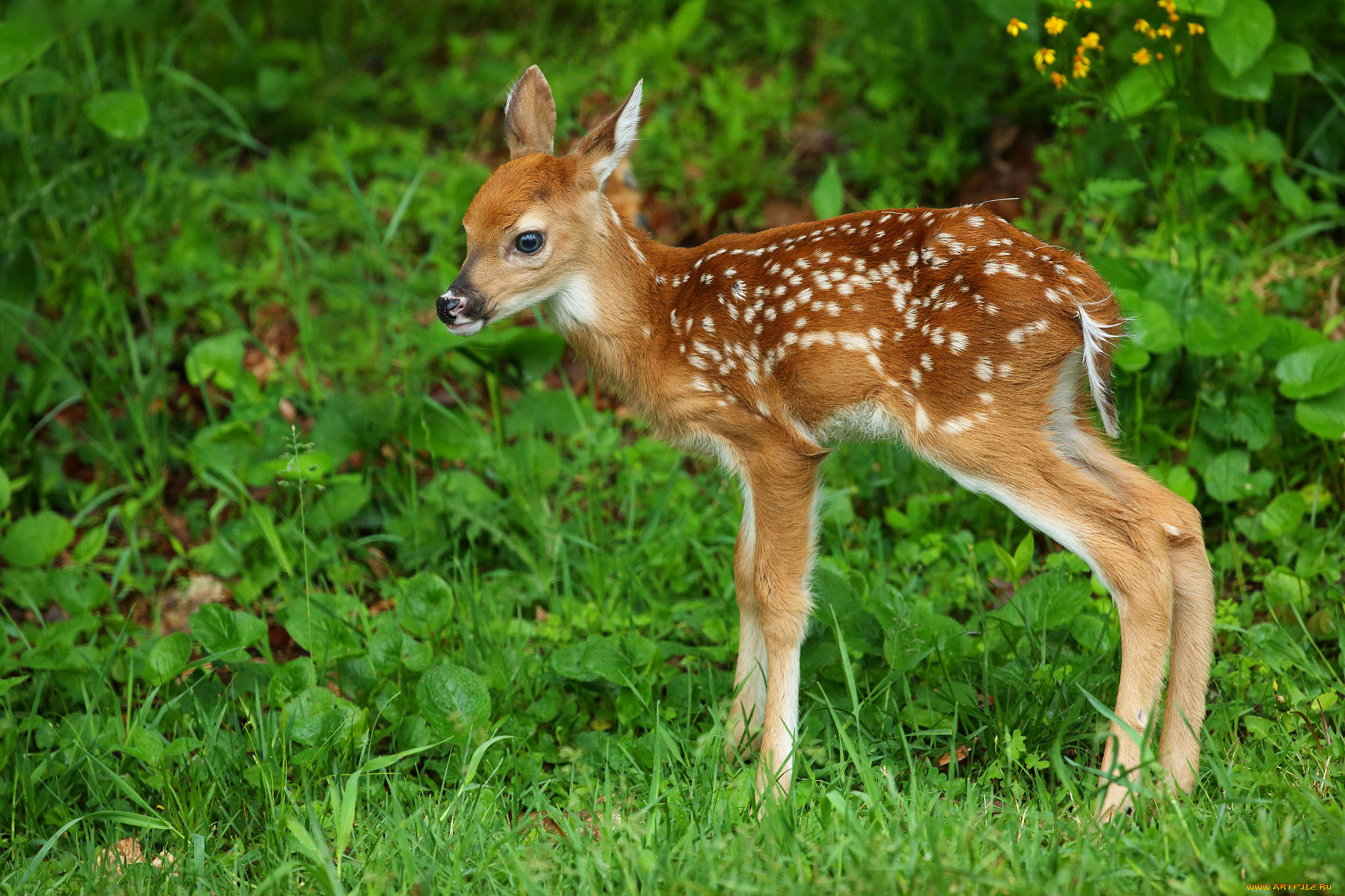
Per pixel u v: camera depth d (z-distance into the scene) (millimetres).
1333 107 11312
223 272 12531
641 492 10641
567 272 7551
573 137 12500
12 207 11828
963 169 12680
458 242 12734
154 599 10086
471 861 6559
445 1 16484
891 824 6332
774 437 7457
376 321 11656
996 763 7109
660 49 14102
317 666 8344
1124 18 11375
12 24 10992
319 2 16281
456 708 7582
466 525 10375
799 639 7438
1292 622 8312
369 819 7102
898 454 10102
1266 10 9625
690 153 13250
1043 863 5930
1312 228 10500
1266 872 5434
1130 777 6703
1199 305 9469
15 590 9609
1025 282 6777
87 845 7176
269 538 9711
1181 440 9805
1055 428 7230
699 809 6887
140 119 10797
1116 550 6738
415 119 14883
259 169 13734
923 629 7934
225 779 7574
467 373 11617
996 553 9039
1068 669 7664
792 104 13781
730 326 7480
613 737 7910
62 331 11500
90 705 8125
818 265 7285
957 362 6887
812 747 7500
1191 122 10406
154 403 11797
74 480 11453
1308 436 9570
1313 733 6980
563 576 9844
